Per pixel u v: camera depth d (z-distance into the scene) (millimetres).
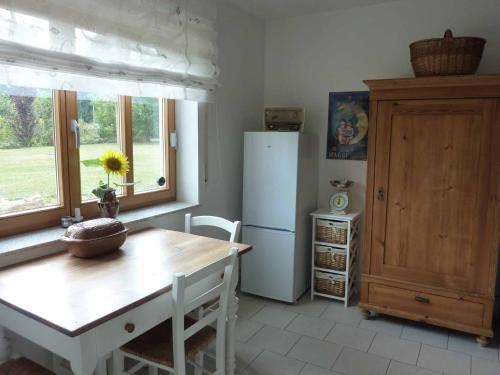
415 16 3025
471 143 2498
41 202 2156
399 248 2775
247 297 3340
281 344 2615
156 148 2871
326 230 3201
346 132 3363
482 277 2553
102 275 1735
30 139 2070
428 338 2701
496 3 2781
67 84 1922
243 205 3279
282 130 3283
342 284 3195
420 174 2654
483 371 2334
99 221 2047
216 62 2902
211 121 3043
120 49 2154
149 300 1547
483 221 2516
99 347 1414
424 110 2596
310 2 3105
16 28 1695
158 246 2164
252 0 3062
